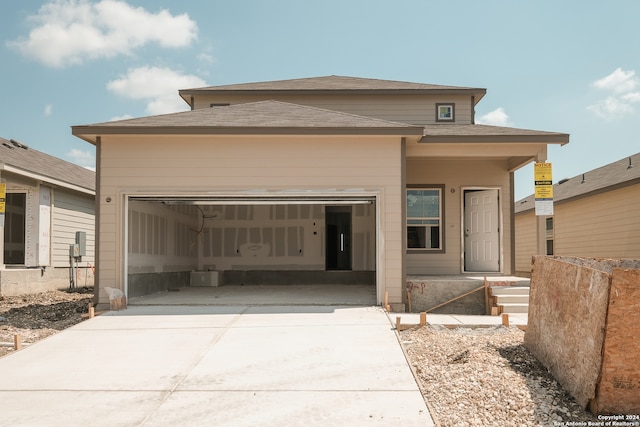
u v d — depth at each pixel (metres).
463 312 10.95
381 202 10.25
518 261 23.31
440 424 4.65
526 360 6.07
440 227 13.68
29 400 5.26
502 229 13.51
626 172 15.43
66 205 16.30
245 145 10.30
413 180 13.77
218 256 16.61
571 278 5.34
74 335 7.80
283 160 10.30
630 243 14.55
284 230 16.59
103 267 10.16
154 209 12.57
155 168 10.24
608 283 4.65
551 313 5.79
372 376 5.82
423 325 8.10
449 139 11.06
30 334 8.49
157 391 5.48
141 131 9.91
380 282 10.23
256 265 16.53
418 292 11.01
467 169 13.77
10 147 15.62
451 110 15.55
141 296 11.69
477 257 13.88
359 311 9.59
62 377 5.93
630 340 4.63
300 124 10.21
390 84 16.25
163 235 13.33
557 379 5.43
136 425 4.66
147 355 6.74
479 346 6.70
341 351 6.78
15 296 13.23
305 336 7.59
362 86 15.84
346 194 10.27
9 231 16.11
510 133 11.34
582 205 17.53
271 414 4.86
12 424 4.68
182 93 15.57
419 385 5.53
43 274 14.71
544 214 10.67
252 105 12.20
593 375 4.73
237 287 15.05
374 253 16.31
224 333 7.84
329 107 15.68
